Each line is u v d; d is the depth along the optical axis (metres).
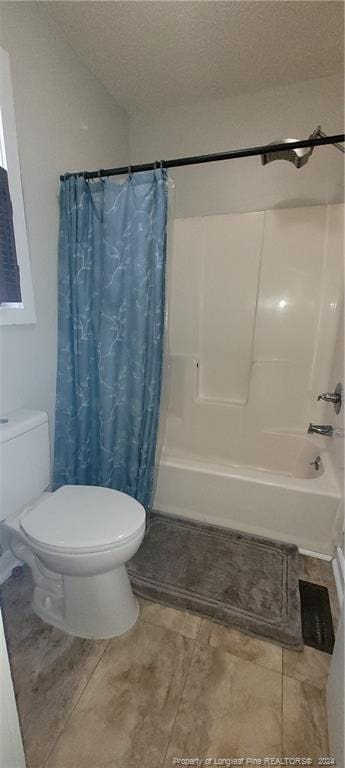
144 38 1.49
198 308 2.23
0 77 1.14
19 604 1.30
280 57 1.60
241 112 1.93
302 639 1.16
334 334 1.98
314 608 1.28
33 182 1.38
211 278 2.17
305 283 2.01
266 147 1.31
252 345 2.16
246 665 1.08
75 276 1.51
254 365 2.16
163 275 1.43
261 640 1.16
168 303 1.55
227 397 2.28
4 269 1.24
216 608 1.26
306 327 2.04
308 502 1.50
